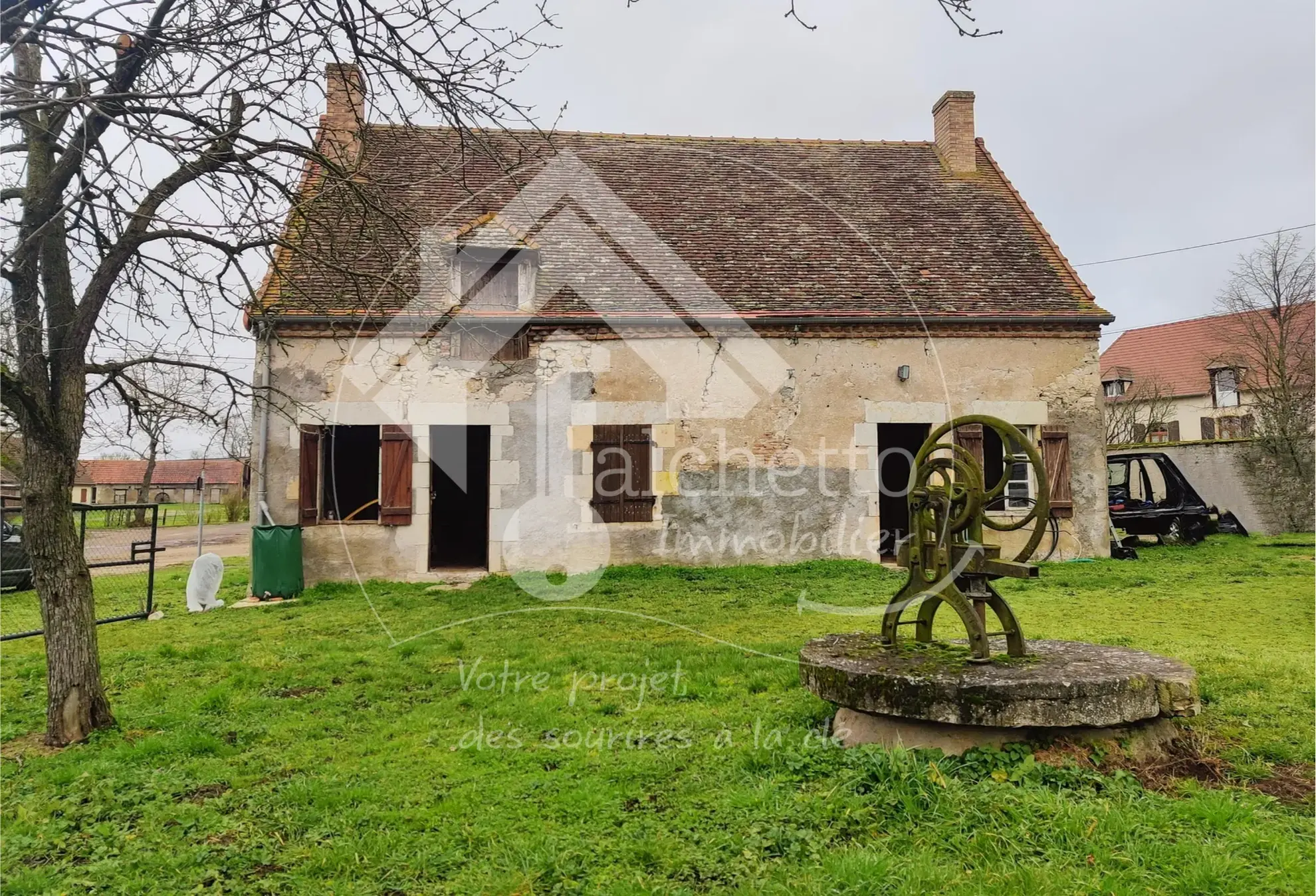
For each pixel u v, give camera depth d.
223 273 5.50
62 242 4.99
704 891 2.94
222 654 7.20
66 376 4.99
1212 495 18.25
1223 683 5.34
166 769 4.34
